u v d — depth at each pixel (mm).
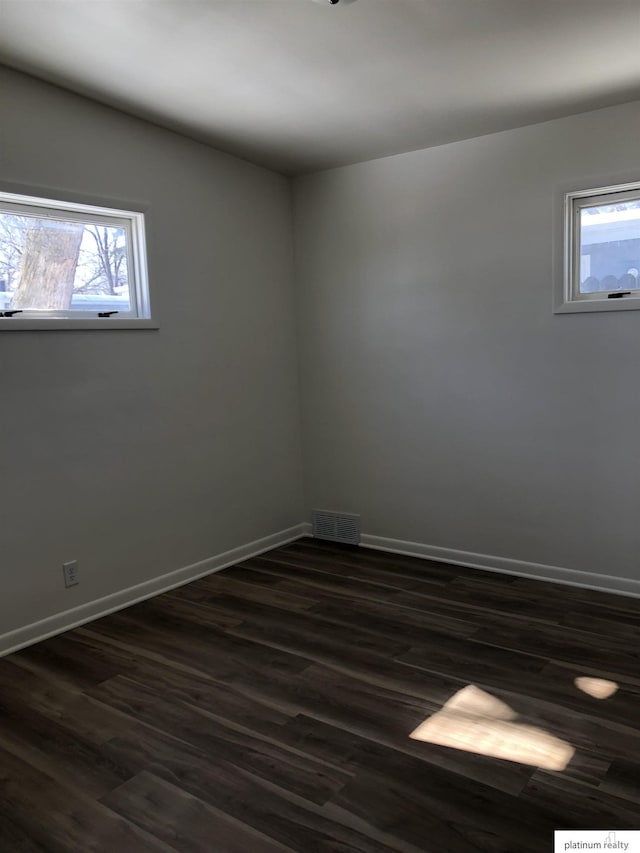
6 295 2963
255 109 3211
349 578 3773
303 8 2248
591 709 2324
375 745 2158
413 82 2895
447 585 3607
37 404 2990
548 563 3646
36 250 3057
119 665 2775
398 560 4070
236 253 4012
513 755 2080
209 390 3873
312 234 4359
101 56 2625
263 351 4254
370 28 2398
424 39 2492
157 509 3588
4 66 2742
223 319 3941
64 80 2873
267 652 2861
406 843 1726
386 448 4203
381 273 4082
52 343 3039
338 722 2301
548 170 3418
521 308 3590
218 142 3711
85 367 3184
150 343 3498
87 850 1739
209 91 2984
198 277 3760
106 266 3363
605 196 3355
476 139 3633
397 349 4074
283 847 1725
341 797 1910
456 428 3896
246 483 4172
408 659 2754
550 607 3258
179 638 3027
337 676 2631
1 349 2844
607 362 3359
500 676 2582
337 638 2984
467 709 2354
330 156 3963
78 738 2254
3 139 2777
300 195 4383
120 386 3355
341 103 3133
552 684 2508
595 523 3475
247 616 3266
